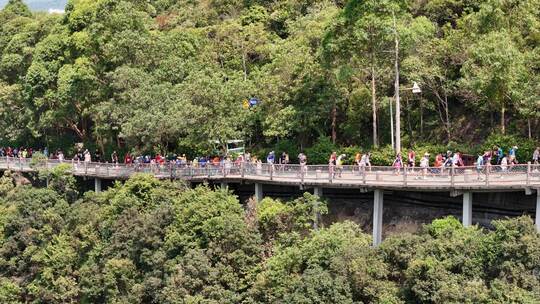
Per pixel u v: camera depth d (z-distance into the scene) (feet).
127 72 187.21
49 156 228.63
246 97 176.04
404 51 161.17
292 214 131.54
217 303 122.11
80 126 240.53
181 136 181.88
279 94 178.50
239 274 126.72
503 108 151.84
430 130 174.40
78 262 157.99
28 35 254.27
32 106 224.33
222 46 233.14
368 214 140.87
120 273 140.46
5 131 237.66
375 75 168.45
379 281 109.09
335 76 168.86
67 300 153.17
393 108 173.17
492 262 104.17
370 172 133.39
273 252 126.52
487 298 98.22
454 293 99.71
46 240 167.02
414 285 104.32
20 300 164.76
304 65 176.24
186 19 277.44
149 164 171.94
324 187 141.49
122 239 146.72
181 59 203.72
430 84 165.48
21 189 190.90
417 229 133.28
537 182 115.34
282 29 251.60
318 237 120.37
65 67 210.79
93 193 172.04
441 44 166.09
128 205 153.07
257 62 229.25
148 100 174.40
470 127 169.48
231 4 280.51
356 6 156.04
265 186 156.76
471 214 125.18
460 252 106.93
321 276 111.04
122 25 207.51
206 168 160.56
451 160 138.21
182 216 137.49
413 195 136.46
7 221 175.94
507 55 139.54
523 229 103.45
